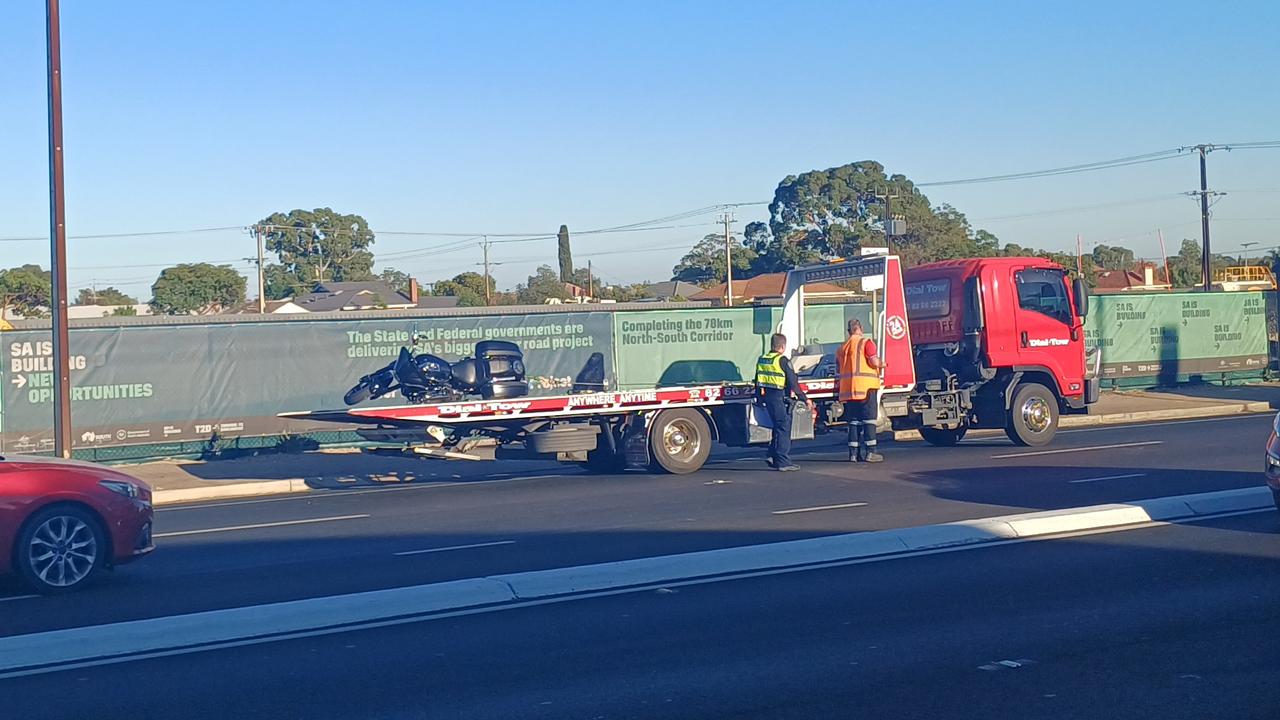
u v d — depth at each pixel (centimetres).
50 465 1037
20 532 996
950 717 618
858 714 627
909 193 6525
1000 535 1119
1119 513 1191
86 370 2034
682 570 998
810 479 1608
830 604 874
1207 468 1582
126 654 783
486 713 644
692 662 733
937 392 1914
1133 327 3011
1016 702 639
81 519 1020
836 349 2106
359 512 1473
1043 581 930
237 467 2009
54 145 1736
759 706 645
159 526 1422
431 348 2269
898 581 945
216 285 6228
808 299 2861
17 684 716
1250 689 654
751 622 828
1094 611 833
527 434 1694
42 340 2019
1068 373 1972
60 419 1747
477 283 7575
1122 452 1809
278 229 8238
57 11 1731
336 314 2214
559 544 1156
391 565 1078
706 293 6650
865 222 6500
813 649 755
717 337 2494
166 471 1972
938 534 1106
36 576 997
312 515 1464
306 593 967
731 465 1841
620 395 1702
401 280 8744
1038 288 1952
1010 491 1420
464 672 723
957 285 1919
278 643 802
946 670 702
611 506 1420
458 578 1007
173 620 850
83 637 809
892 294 1864
